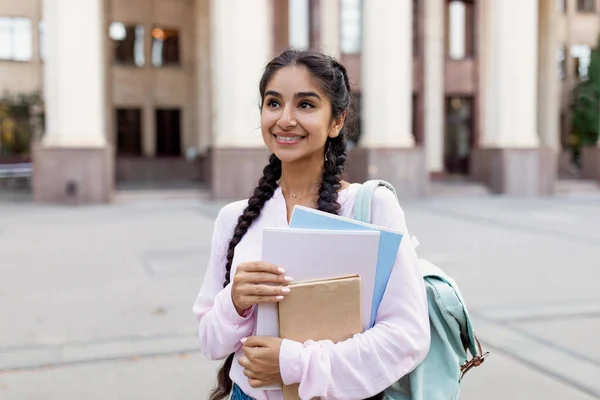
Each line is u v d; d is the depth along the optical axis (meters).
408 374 1.68
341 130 1.78
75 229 11.35
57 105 15.66
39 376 4.09
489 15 25.28
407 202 16.72
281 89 1.66
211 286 1.89
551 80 25.80
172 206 15.63
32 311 5.74
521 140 18.69
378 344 1.52
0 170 19.75
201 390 3.87
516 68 18.42
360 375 1.50
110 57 25.03
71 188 15.74
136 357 4.47
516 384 3.96
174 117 26.75
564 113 30.03
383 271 1.58
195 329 5.16
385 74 17.06
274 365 1.50
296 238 1.53
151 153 26.34
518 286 6.86
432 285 1.76
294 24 22.55
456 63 25.64
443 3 25.28
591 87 28.91
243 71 16.42
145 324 5.32
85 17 15.59
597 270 7.81
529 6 18.28
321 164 1.77
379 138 17.19
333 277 1.55
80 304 6.00
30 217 13.17
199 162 25.92
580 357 4.47
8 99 24.27
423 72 24.77
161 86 26.31
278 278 1.52
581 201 17.44
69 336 4.97
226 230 1.89
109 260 8.34
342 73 1.74
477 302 6.11
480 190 18.72
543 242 10.09
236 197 16.69
